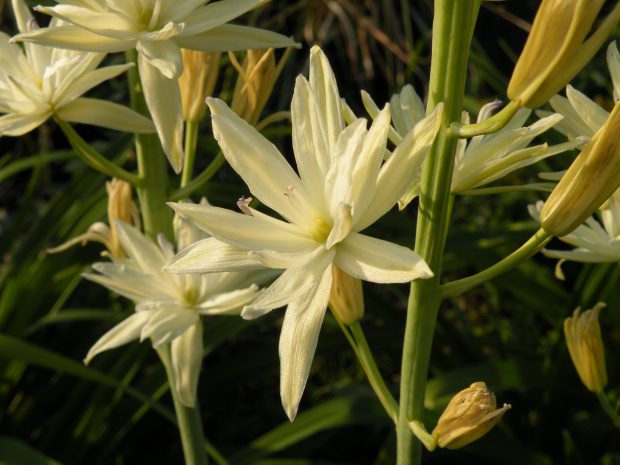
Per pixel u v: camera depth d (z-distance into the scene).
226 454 0.41
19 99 0.20
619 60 0.19
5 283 0.41
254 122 0.22
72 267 0.43
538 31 0.14
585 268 0.37
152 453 0.47
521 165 0.17
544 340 0.53
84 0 0.19
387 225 0.41
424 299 0.17
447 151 0.16
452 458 0.41
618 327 0.41
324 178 0.16
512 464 0.36
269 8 0.68
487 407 0.15
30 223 0.61
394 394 0.38
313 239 0.16
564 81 0.14
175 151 0.20
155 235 0.23
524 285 0.42
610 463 0.35
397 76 0.67
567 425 0.41
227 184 0.43
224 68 0.63
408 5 0.69
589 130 0.19
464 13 0.15
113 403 0.39
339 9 0.65
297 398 0.15
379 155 0.15
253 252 0.15
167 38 0.19
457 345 0.42
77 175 0.44
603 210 0.21
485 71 0.46
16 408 0.43
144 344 0.40
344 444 0.47
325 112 0.16
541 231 0.16
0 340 0.30
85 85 0.20
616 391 0.38
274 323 0.56
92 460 0.40
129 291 0.23
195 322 0.23
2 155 0.69
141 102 0.22
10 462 0.33
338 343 0.42
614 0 0.63
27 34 0.18
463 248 0.42
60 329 0.53
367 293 0.43
